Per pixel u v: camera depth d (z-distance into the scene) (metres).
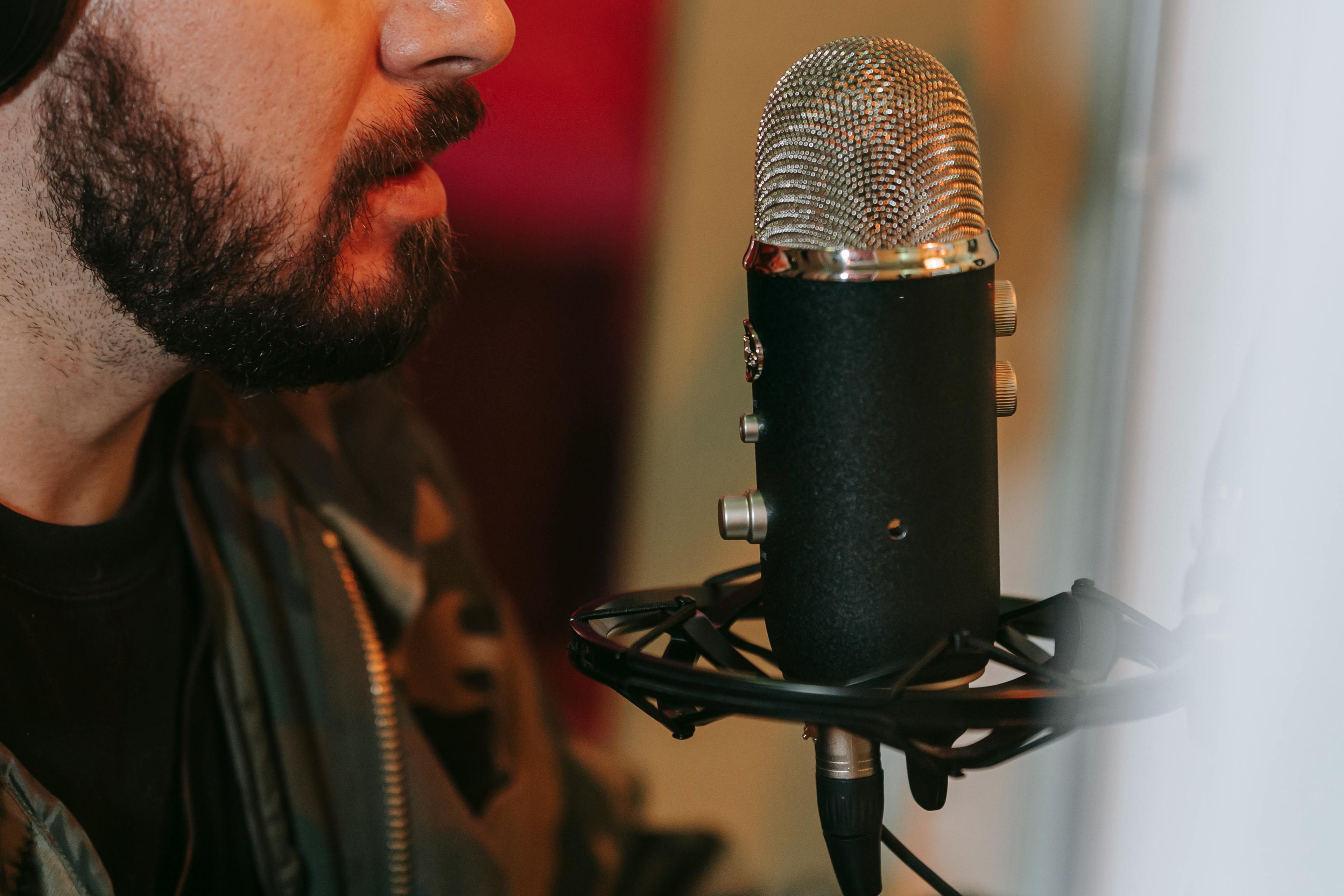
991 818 1.52
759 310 0.70
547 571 1.99
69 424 0.90
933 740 0.69
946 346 0.69
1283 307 0.67
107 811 0.92
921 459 0.69
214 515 1.02
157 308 0.83
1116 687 0.66
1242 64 1.08
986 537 0.70
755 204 0.73
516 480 1.97
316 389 1.09
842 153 0.70
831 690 0.66
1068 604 0.72
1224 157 1.12
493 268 1.89
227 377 0.88
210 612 0.98
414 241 0.87
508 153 1.85
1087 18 1.52
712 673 0.67
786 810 1.83
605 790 1.37
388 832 1.04
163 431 0.99
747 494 0.72
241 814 0.99
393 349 0.87
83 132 0.80
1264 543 0.67
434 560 1.26
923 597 0.69
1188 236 1.26
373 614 1.13
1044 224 1.57
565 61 1.83
